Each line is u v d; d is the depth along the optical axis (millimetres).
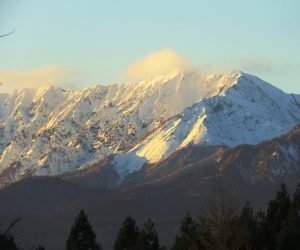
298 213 151375
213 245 128125
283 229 146375
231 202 128750
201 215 132000
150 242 171500
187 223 162375
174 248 163250
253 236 140375
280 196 154875
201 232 137875
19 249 115062
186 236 150500
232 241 127688
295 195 152125
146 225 172375
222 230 127250
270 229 148875
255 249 140500
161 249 172500
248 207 142375
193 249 145500
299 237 145875
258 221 150375
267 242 146125
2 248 98438
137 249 169375
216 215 128125
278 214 152625
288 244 145250
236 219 128375
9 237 120250
